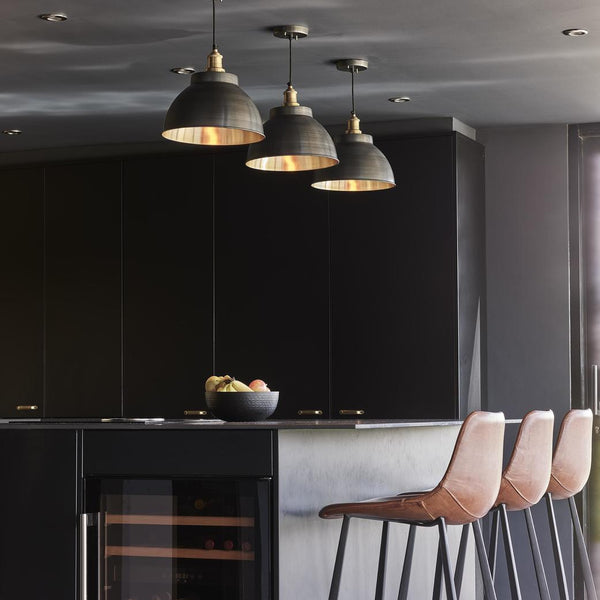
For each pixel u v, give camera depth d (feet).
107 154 23.39
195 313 22.39
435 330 20.52
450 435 17.66
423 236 20.70
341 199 21.34
